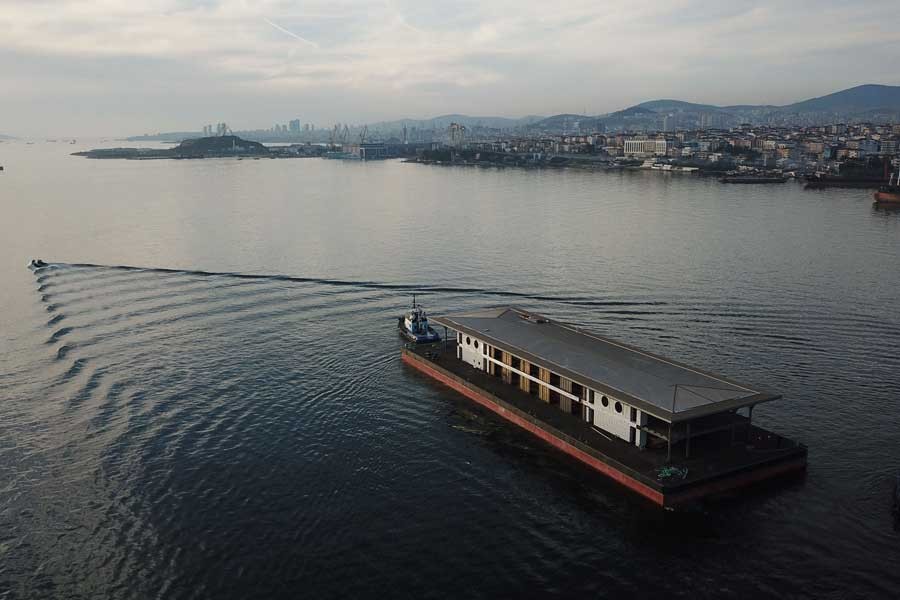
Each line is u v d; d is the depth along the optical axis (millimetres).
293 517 77250
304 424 100375
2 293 172500
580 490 81688
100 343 134875
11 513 79125
